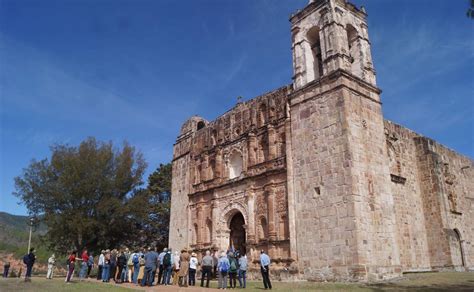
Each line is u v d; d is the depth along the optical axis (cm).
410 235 3375
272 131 3359
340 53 2975
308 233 2767
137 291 1983
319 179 2802
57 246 4594
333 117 2825
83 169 4353
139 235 5206
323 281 2567
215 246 3634
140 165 4750
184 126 4734
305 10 3403
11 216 16712
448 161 4256
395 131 3653
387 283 2291
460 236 3934
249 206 3372
